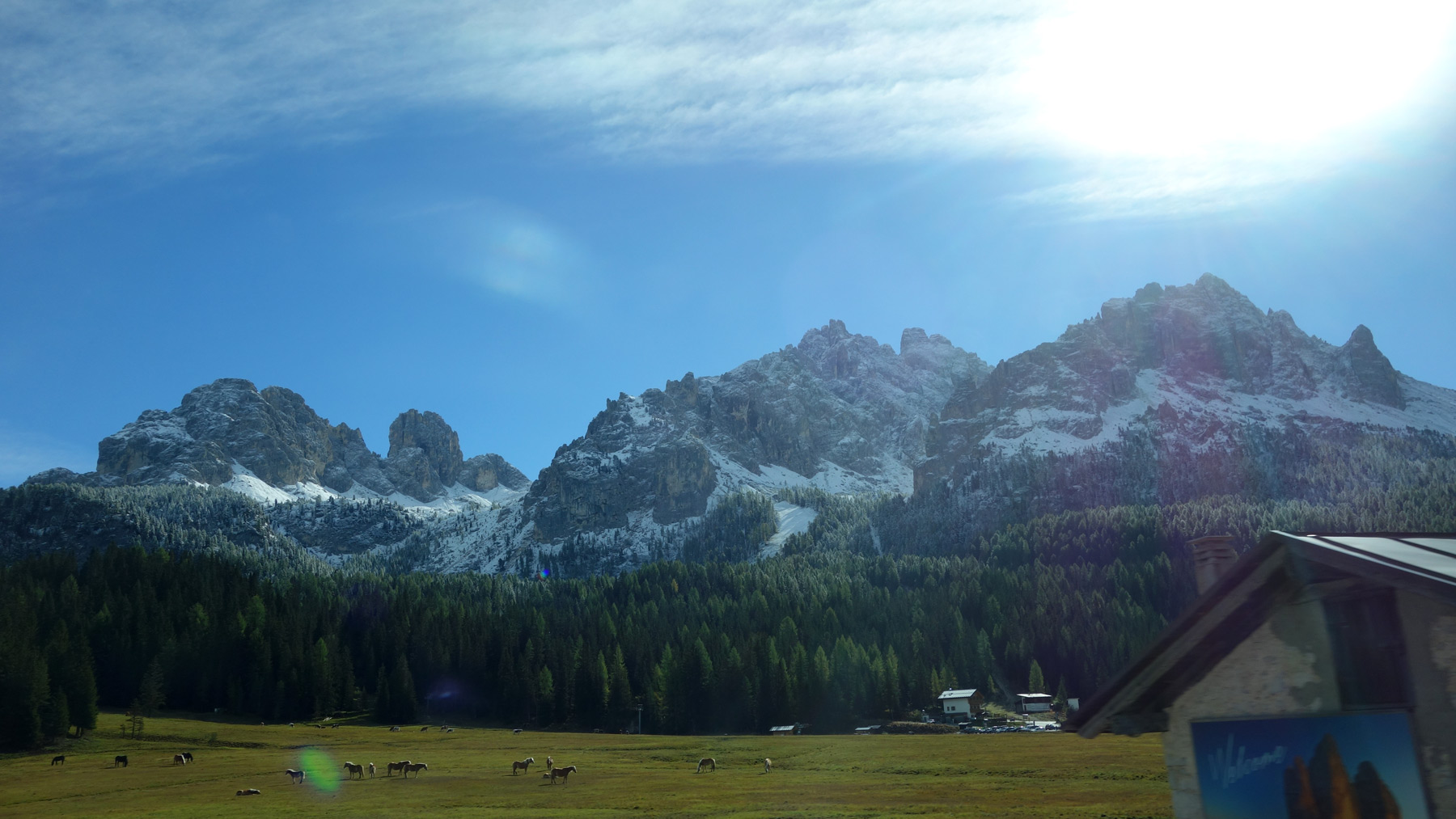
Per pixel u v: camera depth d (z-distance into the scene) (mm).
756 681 173000
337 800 82812
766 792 79938
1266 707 17500
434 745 146500
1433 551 16094
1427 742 14898
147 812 76812
